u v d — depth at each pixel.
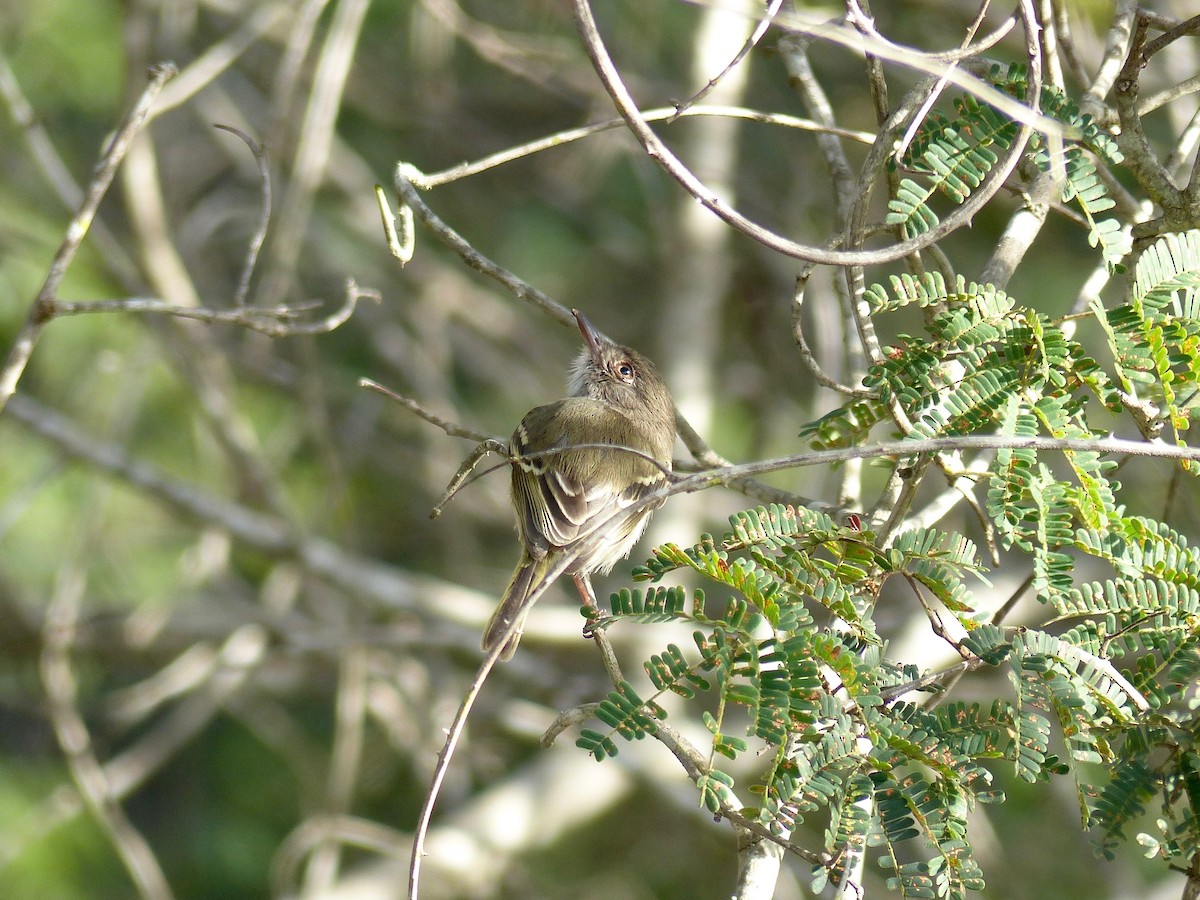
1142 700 4.39
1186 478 10.00
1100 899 12.50
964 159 5.15
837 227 6.96
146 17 13.20
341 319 6.27
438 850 12.60
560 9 14.78
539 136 16.92
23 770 14.91
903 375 4.95
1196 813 4.33
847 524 5.46
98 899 13.88
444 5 13.39
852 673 4.18
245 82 16.98
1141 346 4.78
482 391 17.33
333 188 16.83
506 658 7.72
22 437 14.88
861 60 13.42
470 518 16.81
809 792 4.14
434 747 13.64
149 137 13.57
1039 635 4.40
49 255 14.49
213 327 15.77
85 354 14.62
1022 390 4.80
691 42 15.11
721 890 14.46
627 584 13.67
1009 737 4.34
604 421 8.73
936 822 4.17
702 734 11.94
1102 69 6.36
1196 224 5.74
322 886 12.18
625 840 15.08
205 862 15.01
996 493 4.62
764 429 15.36
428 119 16.33
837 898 4.23
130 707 13.23
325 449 13.95
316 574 13.26
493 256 17.05
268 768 15.70
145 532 15.41
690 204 15.05
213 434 13.92
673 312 14.88
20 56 15.43
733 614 4.28
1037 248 13.28
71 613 12.73
